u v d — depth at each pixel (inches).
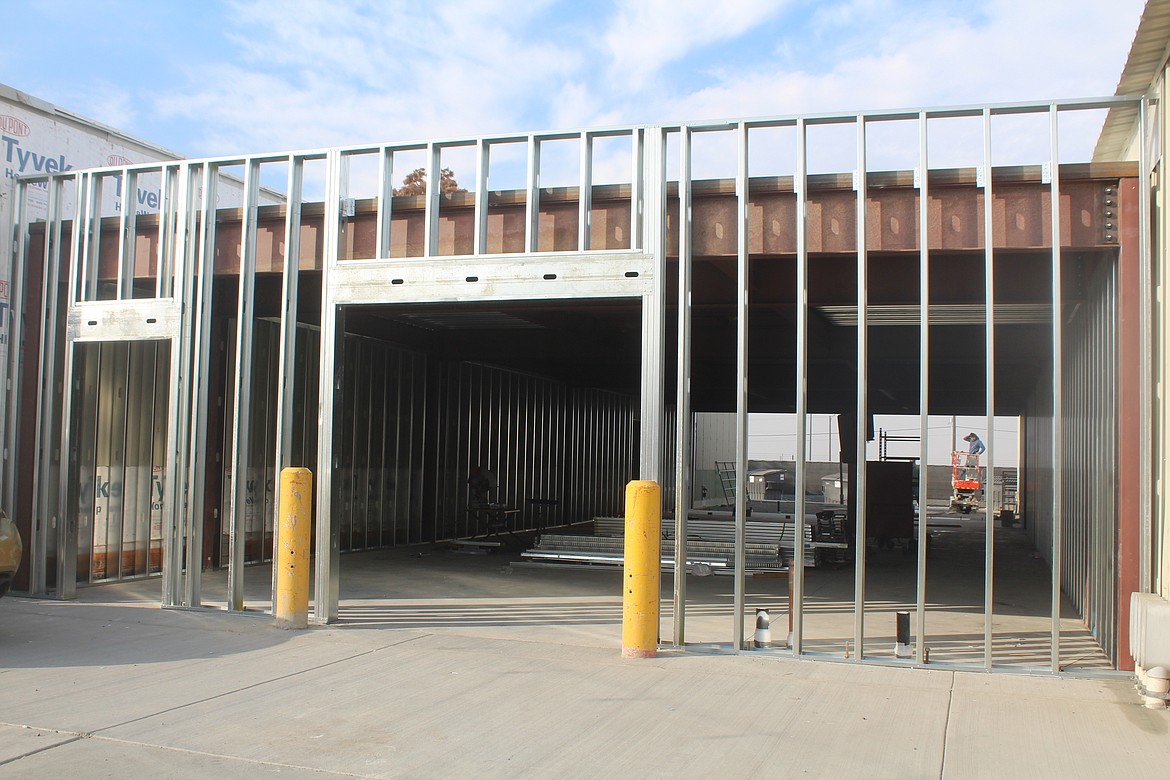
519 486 812.0
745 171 303.0
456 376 725.9
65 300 405.1
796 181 295.7
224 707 227.9
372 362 632.4
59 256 399.9
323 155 356.2
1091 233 281.3
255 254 369.1
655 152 312.3
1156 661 244.5
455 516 722.8
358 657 286.0
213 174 371.9
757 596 441.1
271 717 219.9
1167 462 264.7
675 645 302.2
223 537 505.7
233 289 471.2
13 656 284.0
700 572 512.7
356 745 200.4
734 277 398.6
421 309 517.7
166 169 379.2
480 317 594.6
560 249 329.4
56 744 197.8
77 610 365.7
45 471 397.7
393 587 452.4
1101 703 241.1
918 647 278.7
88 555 435.5
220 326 502.9
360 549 619.5
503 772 185.0
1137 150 309.1
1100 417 313.7
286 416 351.9
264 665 273.9
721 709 230.7
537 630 337.4
